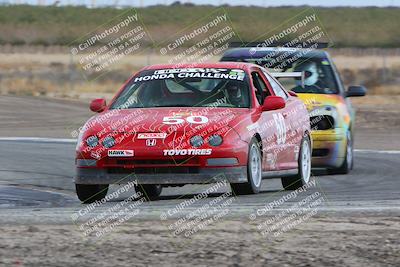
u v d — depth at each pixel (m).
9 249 22.80
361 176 44.44
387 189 37.56
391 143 64.94
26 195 36.78
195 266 20.97
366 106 99.50
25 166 47.94
